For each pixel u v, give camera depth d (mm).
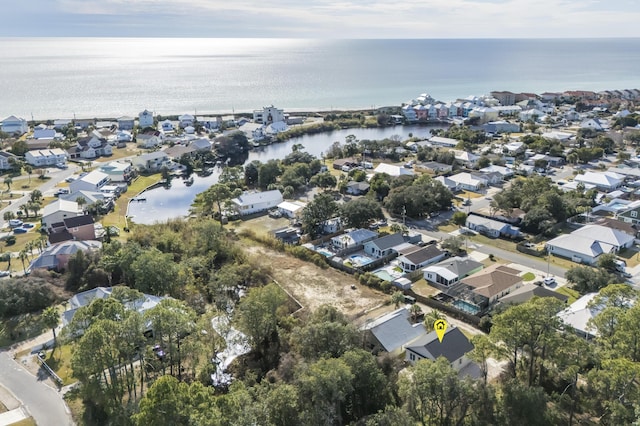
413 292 66688
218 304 61406
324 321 49938
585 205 96938
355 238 83625
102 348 41656
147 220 98375
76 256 68188
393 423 36000
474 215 94062
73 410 44281
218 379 48906
